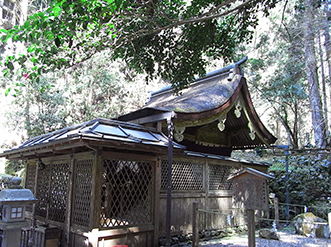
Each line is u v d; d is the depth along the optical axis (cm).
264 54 1372
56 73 1159
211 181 662
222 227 654
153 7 409
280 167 1186
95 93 1339
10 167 1179
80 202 438
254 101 1452
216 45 581
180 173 586
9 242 308
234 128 868
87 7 321
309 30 1106
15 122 1116
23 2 1412
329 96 1555
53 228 446
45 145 426
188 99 624
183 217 568
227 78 731
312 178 890
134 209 457
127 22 438
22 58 396
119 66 1423
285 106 1291
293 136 1205
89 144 362
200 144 796
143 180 478
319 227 636
